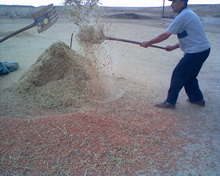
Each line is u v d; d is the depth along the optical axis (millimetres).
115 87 5742
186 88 5219
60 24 20953
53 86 4934
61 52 5109
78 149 3285
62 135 3473
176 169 3146
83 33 5008
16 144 3314
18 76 6535
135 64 8375
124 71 7398
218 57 9781
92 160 3154
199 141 3811
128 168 3092
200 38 4578
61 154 3201
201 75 7402
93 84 5195
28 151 3219
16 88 5199
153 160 3270
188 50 4633
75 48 10344
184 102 5324
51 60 5105
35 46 11250
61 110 4527
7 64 6965
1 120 3846
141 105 4906
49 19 5074
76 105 4637
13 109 4504
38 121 3787
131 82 6297
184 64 4652
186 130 4117
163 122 4293
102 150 3307
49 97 4781
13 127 3643
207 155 3469
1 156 3117
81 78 5102
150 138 3748
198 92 5133
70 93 4789
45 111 4492
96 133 3561
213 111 4922
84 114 3959
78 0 4973
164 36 4570
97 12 5145
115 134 3629
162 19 30297
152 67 8125
